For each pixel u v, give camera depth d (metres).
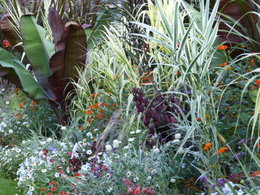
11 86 9.11
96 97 6.63
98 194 4.53
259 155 4.32
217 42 6.14
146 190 4.23
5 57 7.09
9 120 7.11
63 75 6.92
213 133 4.26
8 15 7.83
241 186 3.68
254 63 5.42
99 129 6.06
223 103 4.73
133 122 5.55
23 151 5.88
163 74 5.63
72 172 5.18
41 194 5.00
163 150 4.76
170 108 5.30
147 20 7.00
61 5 8.76
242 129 4.62
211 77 5.66
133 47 6.49
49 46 7.15
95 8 8.83
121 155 4.75
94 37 7.64
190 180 4.68
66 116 7.08
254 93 4.61
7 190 5.33
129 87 6.17
